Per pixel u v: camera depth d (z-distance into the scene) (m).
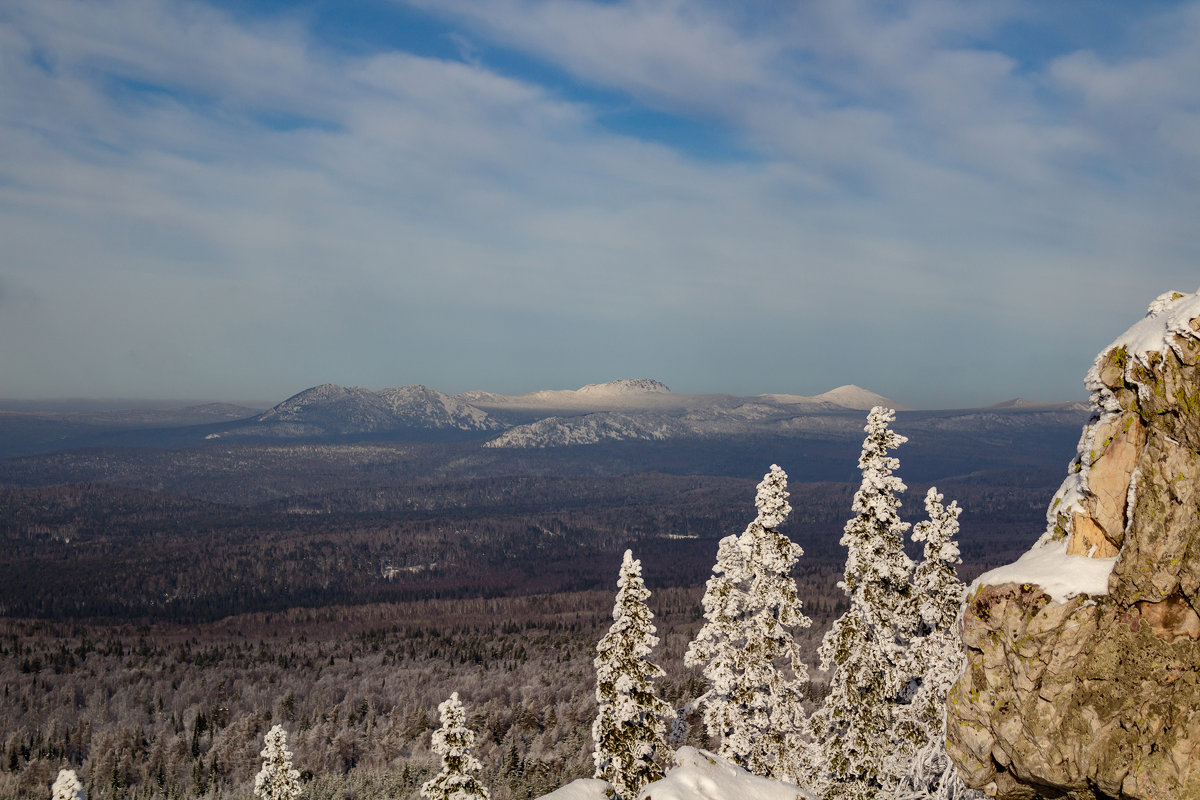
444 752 34.84
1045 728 16.30
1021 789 17.67
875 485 38.53
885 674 38.31
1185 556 14.79
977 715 17.61
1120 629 15.63
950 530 38.41
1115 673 15.62
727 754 42.50
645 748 37.31
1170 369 15.05
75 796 25.23
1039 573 16.56
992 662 17.23
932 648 37.34
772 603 42.78
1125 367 16.16
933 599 37.94
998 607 17.08
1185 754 14.71
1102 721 15.70
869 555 38.72
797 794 23.52
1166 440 15.25
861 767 37.81
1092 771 15.84
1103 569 16.08
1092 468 16.73
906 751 36.62
